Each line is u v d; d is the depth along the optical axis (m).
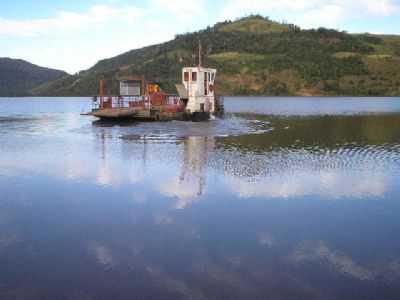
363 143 30.94
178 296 8.06
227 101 151.38
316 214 13.41
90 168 20.81
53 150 27.30
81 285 8.51
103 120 51.25
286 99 177.12
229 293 8.20
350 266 9.50
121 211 13.59
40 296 8.09
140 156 24.61
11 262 9.63
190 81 52.56
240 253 10.18
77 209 13.83
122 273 9.06
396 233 11.71
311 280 8.80
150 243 10.81
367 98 192.75
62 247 10.55
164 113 50.84
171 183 17.44
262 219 12.86
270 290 8.34
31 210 13.73
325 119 58.22
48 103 150.75
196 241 10.98
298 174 19.39
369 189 16.70
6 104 141.25
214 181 17.81
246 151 26.61
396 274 9.10
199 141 32.00
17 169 20.59
